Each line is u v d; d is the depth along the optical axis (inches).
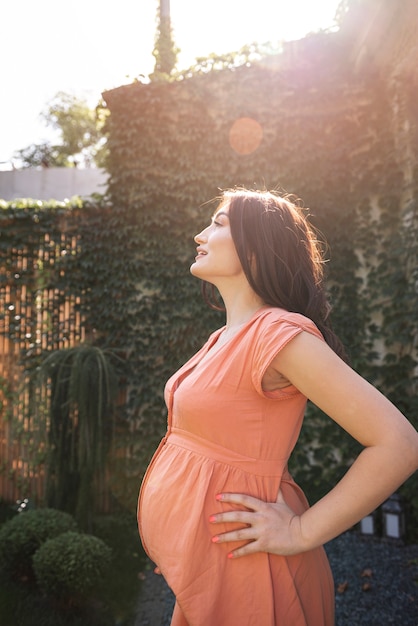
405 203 159.8
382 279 162.4
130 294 179.6
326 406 35.3
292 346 36.1
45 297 180.4
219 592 36.5
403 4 144.0
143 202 180.2
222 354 40.0
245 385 38.4
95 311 179.8
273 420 38.8
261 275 42.0
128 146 184.4
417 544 136.2
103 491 170.2
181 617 42.6
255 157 176.9
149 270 179.3
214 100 182.2
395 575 116.0
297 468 164.6
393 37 159.3
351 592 108.3
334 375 34.9
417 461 33.2
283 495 39.4
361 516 34.0
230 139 179.8
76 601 106.4
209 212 179.0
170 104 183.6
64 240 181.6
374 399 34.1
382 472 32.9
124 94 184.9
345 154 170.9
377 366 160.4
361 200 167.8
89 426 139.7
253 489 38.3
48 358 143.2
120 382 175.3
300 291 42.9
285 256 42.6
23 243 180.4
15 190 404.8
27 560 116.6
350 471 34.6
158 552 40.2
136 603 108.4
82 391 137.0
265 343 36.9
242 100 179.3
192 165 181.3
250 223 42.8
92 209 183.0
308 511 36.3
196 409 39.4
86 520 140.7
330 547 134.0
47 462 146.8
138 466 171.5
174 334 176.1
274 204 44.4
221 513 37.4
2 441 178.5
